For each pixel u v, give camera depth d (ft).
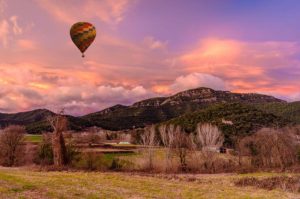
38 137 398.21
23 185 126.31
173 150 306.35
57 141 272.51
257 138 355.77
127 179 180.45
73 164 272.31
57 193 116.37
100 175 192.75
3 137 315.78
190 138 335.88
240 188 164.45
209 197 133.28
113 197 118.93
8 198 100.68
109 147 360.89
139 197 123.24
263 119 549.54
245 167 302.86
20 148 318.24
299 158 344.69
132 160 297.12
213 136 324.19
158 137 360.48
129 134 479.41
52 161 296.92
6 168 246.68
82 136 389.19
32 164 289.33
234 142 400.26
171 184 169.58
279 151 331.98
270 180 196.34
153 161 290.56
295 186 170.40
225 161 314.96
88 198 112.98
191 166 293.02
